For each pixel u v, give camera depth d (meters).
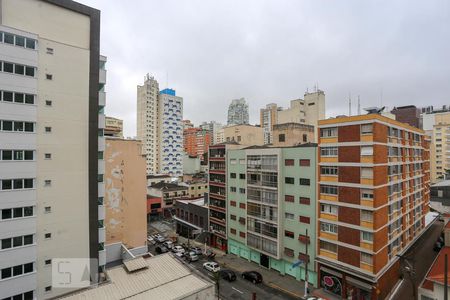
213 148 49.53
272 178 37.03
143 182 40.06
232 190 45.16
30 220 21.47
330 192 30.56
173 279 21.61
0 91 20.11
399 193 33.12
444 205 63.50
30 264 21.48
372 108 29.72
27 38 21.25
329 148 30.67
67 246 23.45
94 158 24.92
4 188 20.38
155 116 116.38
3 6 20.45
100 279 25.16
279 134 48.56
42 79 22.09
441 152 102.81
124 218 38.06
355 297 28.27
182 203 58.25
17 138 20.83
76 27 24.19
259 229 38.91
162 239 52.66
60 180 23.08
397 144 32.09
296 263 31.66
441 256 29.70
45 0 22.41
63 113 23.19
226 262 41.94
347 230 28.89
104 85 26.66
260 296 30.98
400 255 31.81
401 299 28.88
